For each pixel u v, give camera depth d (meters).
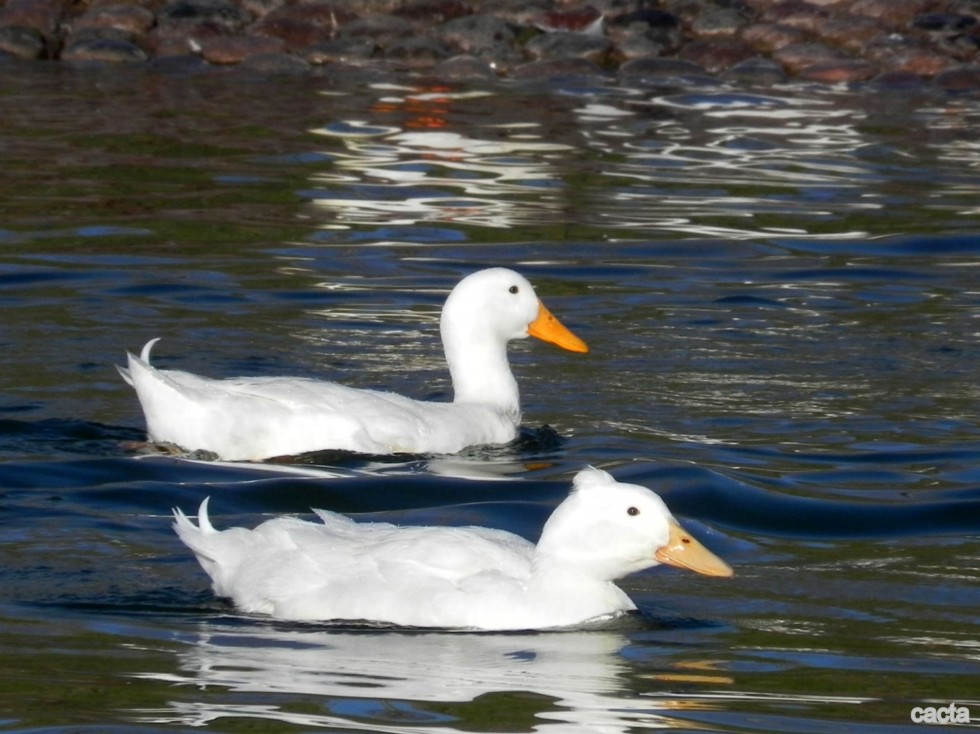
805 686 8.27
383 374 14.55
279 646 8.76
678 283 17.55
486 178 21.59
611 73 28.03
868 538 10.88
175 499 11.43
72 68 27.58
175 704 7.87
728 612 9.48
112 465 12.03
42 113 24.30
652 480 11.93
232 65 28.14
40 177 20.95
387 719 7.71
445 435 12.80
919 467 12.23
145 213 19.56
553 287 17.34
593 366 14.95
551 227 19.55
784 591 9.87
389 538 9.56
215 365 14.48
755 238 19.23
